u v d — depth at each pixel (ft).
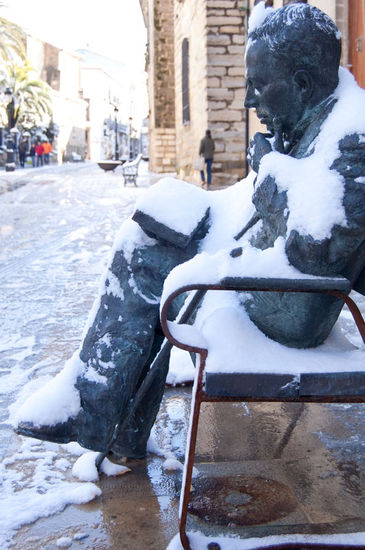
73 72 242.17
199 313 5.68
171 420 8.48
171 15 96.17
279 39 5.35
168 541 5.51
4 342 12.00
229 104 50.52
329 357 5.19
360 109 4.99
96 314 6.10
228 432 8.07
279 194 5.04
